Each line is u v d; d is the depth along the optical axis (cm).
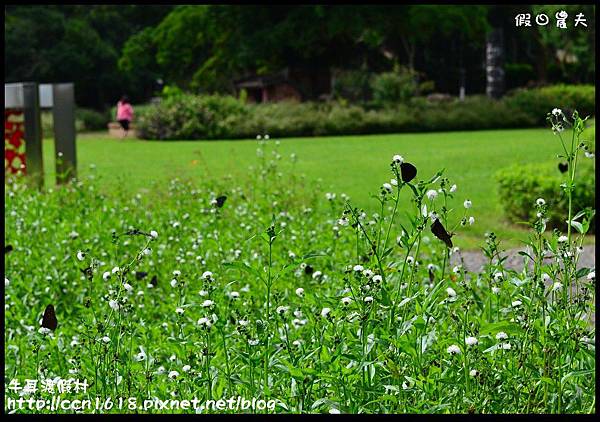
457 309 471
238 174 1354
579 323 413
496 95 4850
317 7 4219
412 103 4000
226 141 3284
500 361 428
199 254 755
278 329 489
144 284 698
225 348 417
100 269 713
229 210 1010
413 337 400
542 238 433
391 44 5575
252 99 5444
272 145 2922
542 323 413
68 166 1459
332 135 3634
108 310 538
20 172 1440
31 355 530
